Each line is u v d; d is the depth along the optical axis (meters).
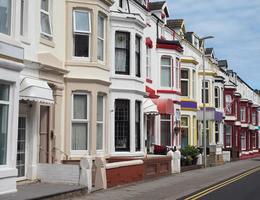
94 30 20.70
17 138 15.63
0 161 14.33
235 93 57.72
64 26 20.12
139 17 25.00
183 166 30.36
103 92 21.41
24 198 13.27
